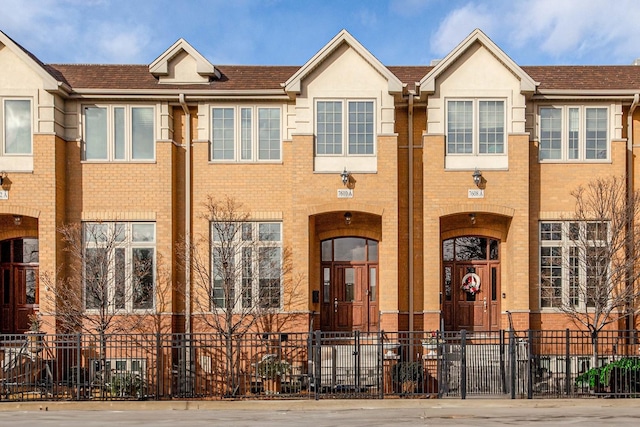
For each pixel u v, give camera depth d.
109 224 16.22
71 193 16.19
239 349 13.45
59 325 15.49
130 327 15.23
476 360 14.40
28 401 12.37
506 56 15.84
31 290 16.92
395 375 13.96
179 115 16.73
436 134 15.94
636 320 15.70
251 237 16.23
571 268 16.08
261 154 16.62
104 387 13.47
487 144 16.08
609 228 15.30
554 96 16.20
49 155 15.56
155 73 17.03
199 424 10.59
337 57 16.12
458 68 16.11
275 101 16.55
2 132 15.69
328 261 17.17
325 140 16.09
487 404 12.09
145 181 16.23
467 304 17.05
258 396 12.74
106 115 16.39
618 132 16.30
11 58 15.73
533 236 16.17
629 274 14.93
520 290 15.71
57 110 15.88
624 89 16.17
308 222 15.87
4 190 15.53
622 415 11.14
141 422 10.80
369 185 15.85
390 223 15.75
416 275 16.25
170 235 16.12
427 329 15.70
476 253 17.17
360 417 11.10
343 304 17.08
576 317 14.23
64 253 15.99
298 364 15.47
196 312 15.98
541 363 15.73
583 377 12.90
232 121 16.62
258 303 15.65
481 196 15.86
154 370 15.49
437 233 15.86
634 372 12.52
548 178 16.34
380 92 16.05
